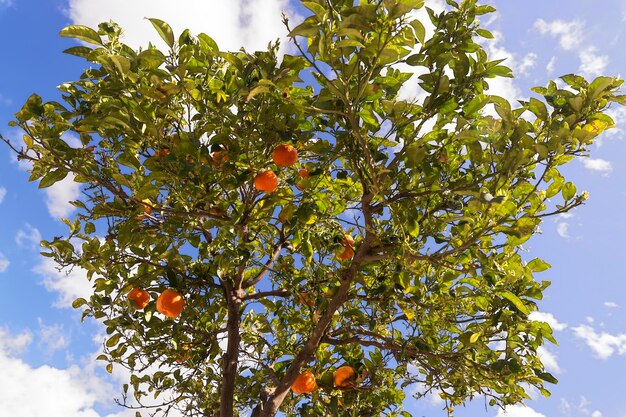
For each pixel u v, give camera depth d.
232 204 4.57
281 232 5.57
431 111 3.91
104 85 3.85
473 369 4.82
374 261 5.09
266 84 3.42
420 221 4.48
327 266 5.22
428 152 4.18
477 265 3.83
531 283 4.15
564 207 3.63
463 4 3.92
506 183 3.59
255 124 4.02
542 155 3.40
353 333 5.31
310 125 4.36
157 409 5.72
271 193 4.62
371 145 4.29
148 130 4.03
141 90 3.69
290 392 6.17
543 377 4.16
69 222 4.62
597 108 3.48
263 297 5.69
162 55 3.71
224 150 4.32
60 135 4.02
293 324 5.90
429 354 4.75
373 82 3.98
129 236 4.48
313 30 3.06
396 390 5.85
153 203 4.62
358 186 5.21
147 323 5.25
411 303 4.88
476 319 4.41
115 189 4.30
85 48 3.78
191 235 4.79
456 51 3.91
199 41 3.96
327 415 5.57
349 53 3.34
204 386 6.21
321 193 4.74
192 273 5.26
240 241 4.57
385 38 3.19
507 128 3.56
